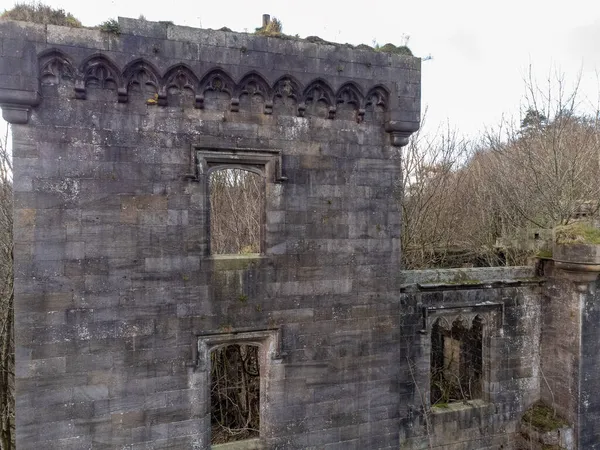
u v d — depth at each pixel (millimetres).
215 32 9984
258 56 10297
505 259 19734
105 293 9586
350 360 11547
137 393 9867
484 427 13820
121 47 9367
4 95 8609
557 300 14039
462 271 13625
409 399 12914
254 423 17312
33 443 9164
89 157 9406
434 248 24438
